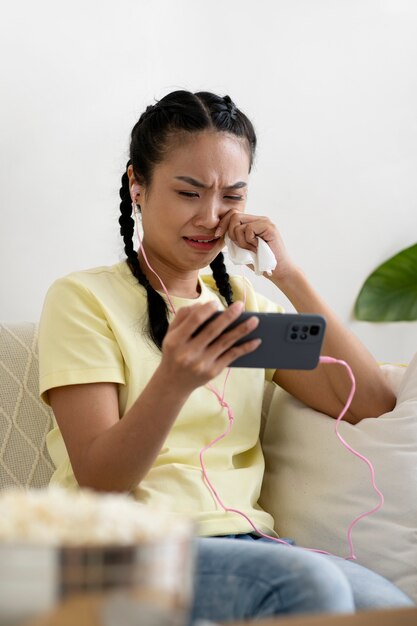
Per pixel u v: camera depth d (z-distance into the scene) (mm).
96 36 2514
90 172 2512
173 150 1873
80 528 813
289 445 2023
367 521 1843
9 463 1942
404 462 1855
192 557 877
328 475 1917
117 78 2539
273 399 2158
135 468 1604
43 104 2457
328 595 1247
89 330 1791
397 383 2139
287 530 1938
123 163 2543
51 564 783
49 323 1819
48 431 1989
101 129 2521
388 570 1793
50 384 1743
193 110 1880
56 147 2477
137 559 801
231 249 1974
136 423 1556
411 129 2889
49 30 2463
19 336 2064
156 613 815
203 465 1841
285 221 2748
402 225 2887
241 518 1776
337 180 2807
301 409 2064
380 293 2857
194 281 2025
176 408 1538
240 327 1431
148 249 1977
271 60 2727
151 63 2582
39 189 2459
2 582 785
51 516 823
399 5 2867
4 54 2416
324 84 2785
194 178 1858
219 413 1882
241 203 1980
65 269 2494
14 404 1985
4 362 2016
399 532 1806
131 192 2014
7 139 2424
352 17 2812
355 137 2824
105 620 795
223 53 2672
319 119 2779
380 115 2850
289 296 2059
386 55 2854
